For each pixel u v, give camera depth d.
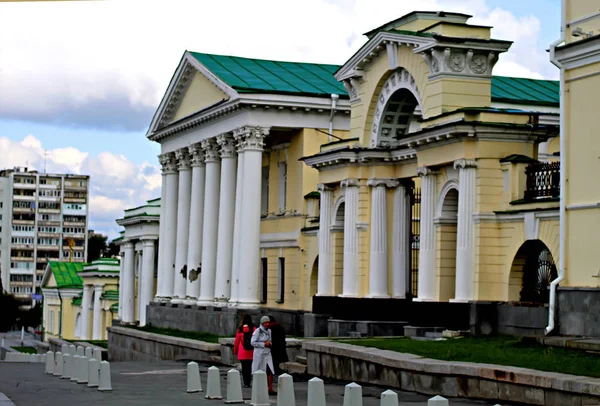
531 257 28.00
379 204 35.25
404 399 20.39
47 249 162.25
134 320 68.44
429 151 30.86
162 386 25.78
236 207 45.38
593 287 23.50
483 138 28.81
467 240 28.80
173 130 52.88
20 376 30.58
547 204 26.89
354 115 36.62
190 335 45.31
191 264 50.91
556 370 18.75
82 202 164.62
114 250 173.88
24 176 161.38
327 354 26.09
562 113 24.62
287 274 45.69
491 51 30.89
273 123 44.88
